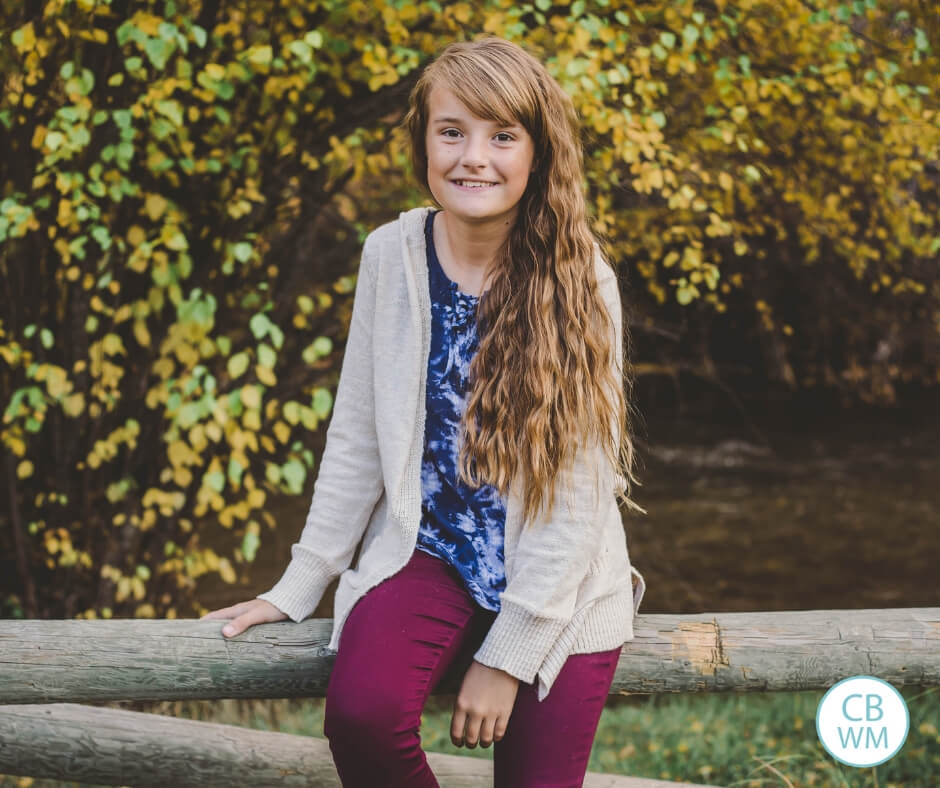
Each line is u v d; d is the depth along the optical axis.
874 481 10.12
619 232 4.29
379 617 1.70
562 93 1.80
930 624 2.02
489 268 1.83
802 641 1.99
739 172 3.75
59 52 3.47
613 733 3.86
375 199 4.46
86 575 4.34
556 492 1.72
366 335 1.87
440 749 3.68
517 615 1.68
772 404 13.26
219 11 3.54
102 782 2.24
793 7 3.53
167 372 3.63
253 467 4.39
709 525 8.55
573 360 1.76
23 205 3.62
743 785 3.05
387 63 3.43
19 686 1.92
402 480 1.78
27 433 4.19
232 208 3.52
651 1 3.54
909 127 3.76
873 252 4.58
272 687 1.93
